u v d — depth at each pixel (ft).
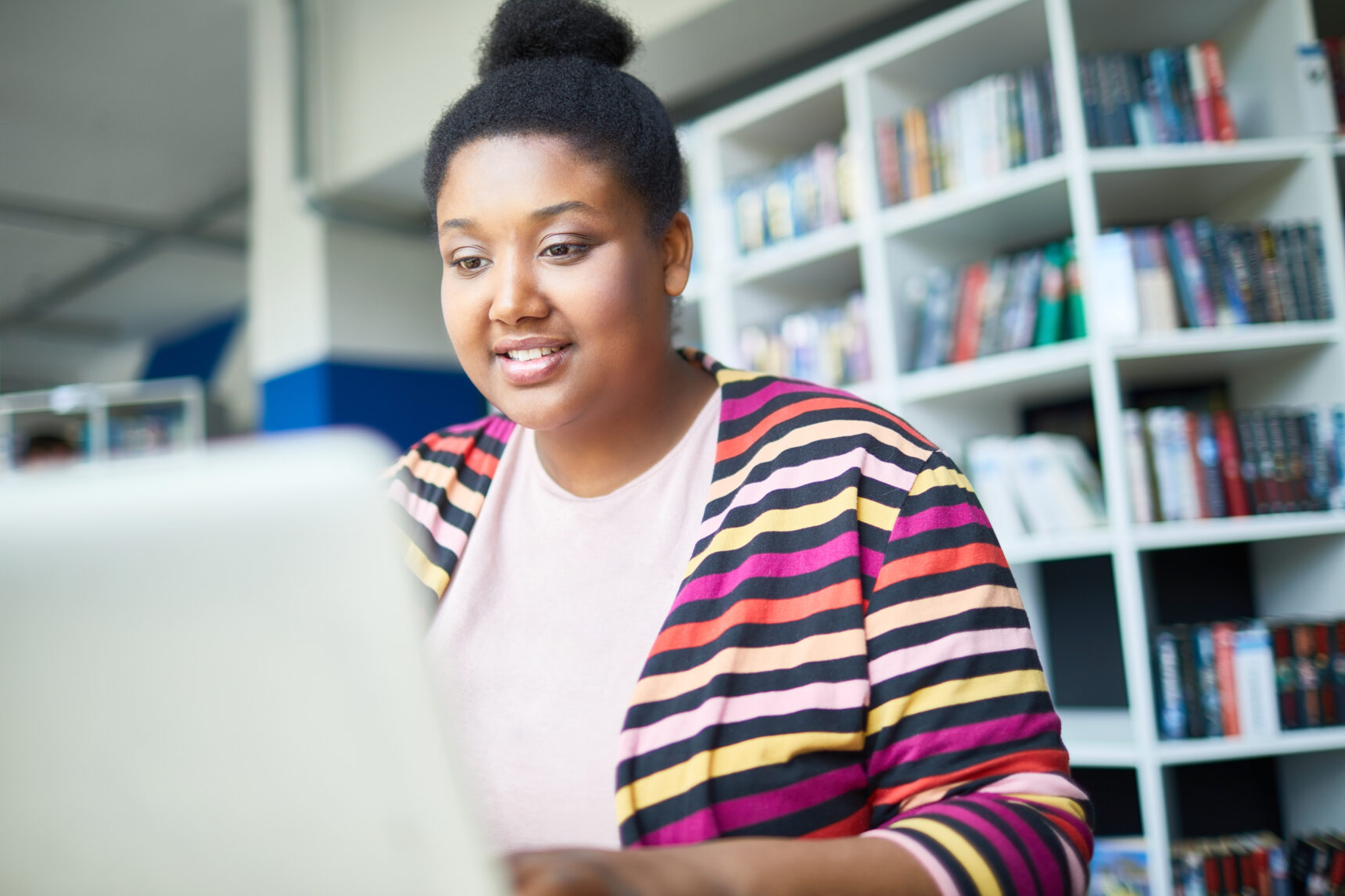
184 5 14.71
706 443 2.53
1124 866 6.26
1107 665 7.43
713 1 9.14
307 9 14.03
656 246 2.47
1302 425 6.55
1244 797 7.09
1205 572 7.37
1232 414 6.68
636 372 2.40
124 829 1.05
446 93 12.01
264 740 1.02
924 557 2.18
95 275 25.39
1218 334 6.44
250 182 20.89
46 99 17.19
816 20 9.46
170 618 1.00
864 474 2.29
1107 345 6.49
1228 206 7.43
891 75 8.18
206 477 1.00
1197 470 6.50
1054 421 7.89
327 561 0.99
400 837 1.01
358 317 14.49
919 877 1.68
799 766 2.09
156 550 0.99
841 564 2.19
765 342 8.87
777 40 9.83
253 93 17.16
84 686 1.02
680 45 9.87
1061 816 1.91
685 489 2.46
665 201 2.48
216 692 1.01
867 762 2.13
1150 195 7.30
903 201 7.82
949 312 7.60
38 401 16.28
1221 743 6.13
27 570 1.00
